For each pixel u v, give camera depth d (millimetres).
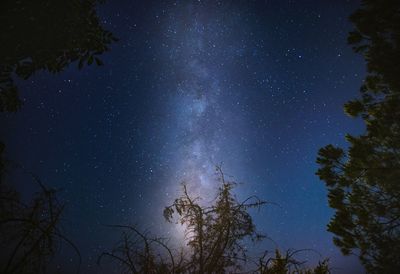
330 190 7574
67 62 4328
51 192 2725
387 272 6406
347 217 7184
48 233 2588
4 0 3561
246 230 3441
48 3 3863
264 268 3301
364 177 7297
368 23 6848
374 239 6820
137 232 3154
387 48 6770
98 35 4438
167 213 3383
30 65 4125
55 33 3992
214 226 3439
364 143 7312
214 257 3307
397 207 6867
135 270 3023
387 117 6848
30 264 2498
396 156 6977
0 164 2709
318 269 3773
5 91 4168
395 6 6574
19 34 3764
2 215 2621
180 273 3232
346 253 7062
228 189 3545
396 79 6719
